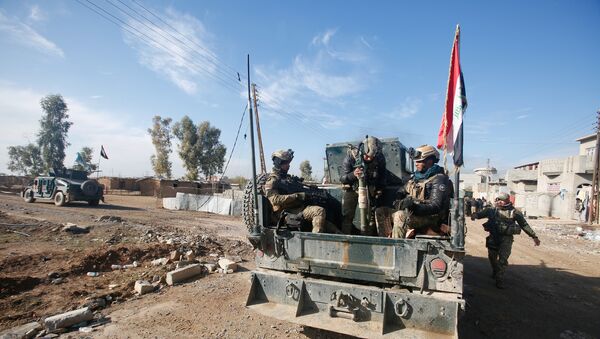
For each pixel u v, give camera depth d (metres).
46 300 4.85
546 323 4.70
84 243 8.44
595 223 21.17
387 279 3.31
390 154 4.93
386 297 3.20
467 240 12.66
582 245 11.80
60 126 55.78
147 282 5.70
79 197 17.97
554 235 14.55
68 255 7.02
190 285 5.92
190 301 5.15
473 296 5.81
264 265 4.01
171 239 9.05
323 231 3.96
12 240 8.29
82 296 5.11
